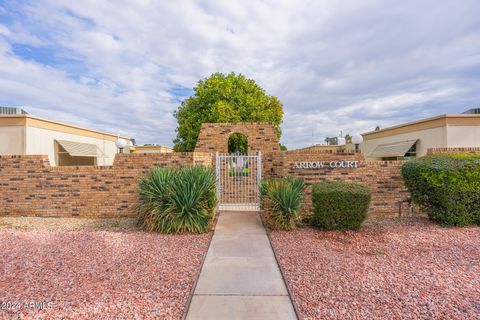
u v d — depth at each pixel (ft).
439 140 48.37
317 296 12.26
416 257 16.89
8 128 46.73
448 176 23.12
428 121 51.37
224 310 11.22
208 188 24.61
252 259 16.96
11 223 27.61
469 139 46.11
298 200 23.90
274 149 42.73
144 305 11.50
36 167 30.63
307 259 16.75
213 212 25.32
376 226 24.29
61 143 54.85
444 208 23.91
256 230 23.35
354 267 15.46
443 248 18.43
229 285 13.48
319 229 23.49
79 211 30.45
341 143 32.12
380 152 67.87
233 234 22.24
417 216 28.04
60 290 12.75
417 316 10.64
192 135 64.54
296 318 10.64
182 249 18.65
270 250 18.54
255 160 37.45
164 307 11.37
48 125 52.44
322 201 22.90
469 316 10.60
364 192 22.63
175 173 25.95
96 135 69.41
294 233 22.45
